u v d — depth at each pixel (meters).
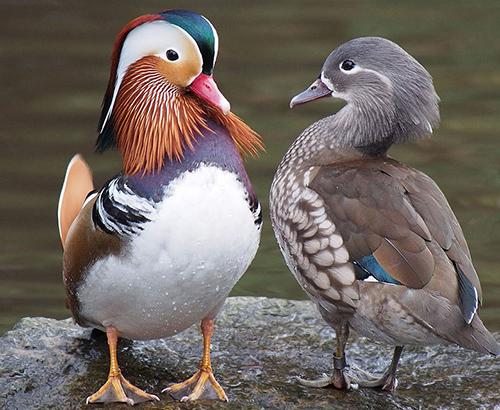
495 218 17.28
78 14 27.05
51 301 14.71
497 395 10.27
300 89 22.61
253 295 14.68
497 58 24.58
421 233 9.71
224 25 26.69
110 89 9.68
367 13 27.84
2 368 10.29
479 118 21.48
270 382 10.30
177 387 9.95
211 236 9.05
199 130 9.24
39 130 20.55
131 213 9.01
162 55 9.34
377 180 10.12
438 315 9.36
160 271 9.09
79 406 9.70
